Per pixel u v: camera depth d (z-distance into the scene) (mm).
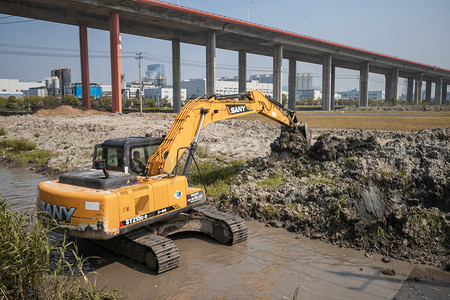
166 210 7250
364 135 22562
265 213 9648
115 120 35969
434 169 8930
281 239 8188
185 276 6461
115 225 6270
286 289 5910
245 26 76125
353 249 7570
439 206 8219
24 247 5492
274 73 90062
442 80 181500
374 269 6621
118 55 61594
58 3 57062
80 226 6230
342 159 11484
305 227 8609
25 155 20031
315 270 6605
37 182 14094
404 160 9719
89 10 61219
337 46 97062
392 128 28453
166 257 6574
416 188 8734
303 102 177750
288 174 11828
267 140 21641
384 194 8727
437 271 6469
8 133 28344
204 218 8344
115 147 7738
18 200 11406
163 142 8180
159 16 65125
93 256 7480
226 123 29312
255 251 7539
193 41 85938
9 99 105750
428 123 32781
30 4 57875
